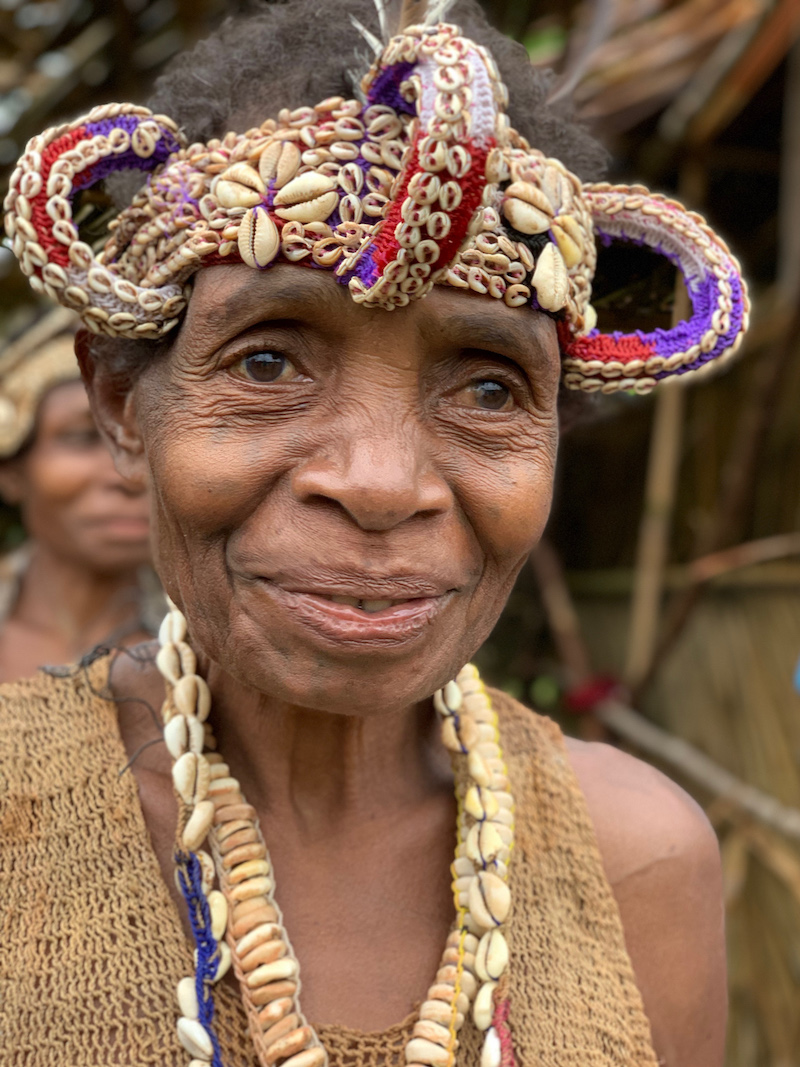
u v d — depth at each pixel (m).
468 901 0.88
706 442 3.35
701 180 2.96
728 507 2.53
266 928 0.82
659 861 1.01
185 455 0.76
